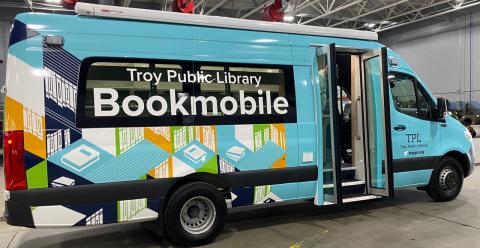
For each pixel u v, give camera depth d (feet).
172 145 16.44
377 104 21.16
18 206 14.25
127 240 18.24
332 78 19.24
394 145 21.80
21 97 14.34
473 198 25.04
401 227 19.25
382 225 19.63
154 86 16.24
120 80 15.70
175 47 16.75
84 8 15.38
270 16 34.76
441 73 88.58
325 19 77.15
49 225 14.64
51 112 14.64
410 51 95.50
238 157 17.71
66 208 14.82
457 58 84.99
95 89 15.29
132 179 15.76
